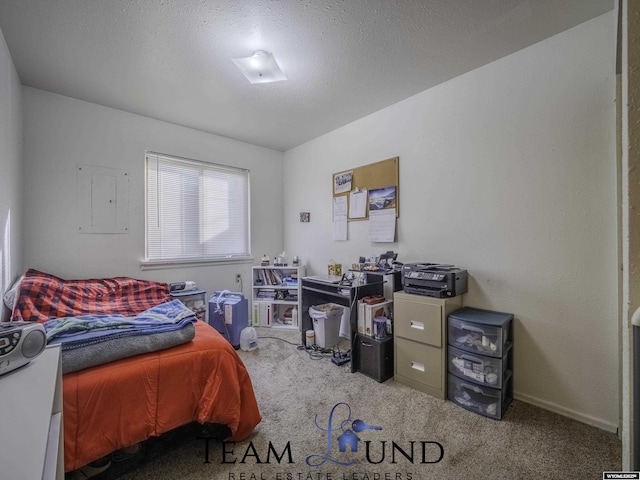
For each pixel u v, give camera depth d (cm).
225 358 150
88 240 259
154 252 299
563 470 132
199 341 154
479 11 158
